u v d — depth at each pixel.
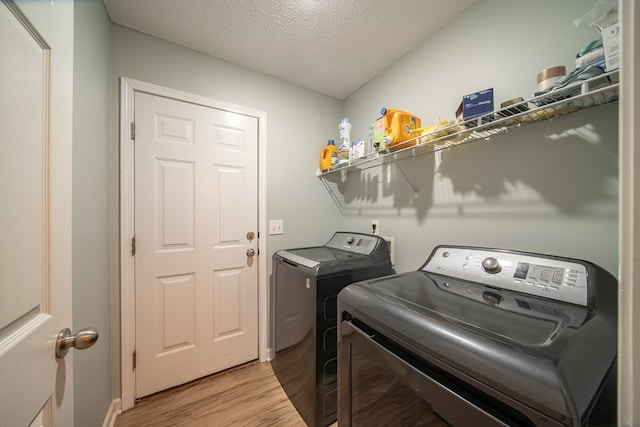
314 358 1.23
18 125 0.43
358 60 1.67
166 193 1.51
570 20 0.90
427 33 1.42
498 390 0.46
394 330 0.67
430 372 0.59
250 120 1.80
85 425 0.99
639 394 0.29
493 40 1.13
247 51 1.59
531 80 1.00
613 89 0.68
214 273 1.67
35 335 0.46
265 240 1.85
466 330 0.55
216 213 1.68
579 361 0.44
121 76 1.37
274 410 1.38
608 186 0.81
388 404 0.69
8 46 0.41
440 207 1.37
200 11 1.27
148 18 1.32
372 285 0.91
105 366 1.23
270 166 1.88
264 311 1.84
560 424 0.38
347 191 2.18
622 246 0.30
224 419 1.31
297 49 1.56
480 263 0.96
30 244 0.46
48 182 0.52
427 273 1.08
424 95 1.46
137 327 1.42
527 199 1.01
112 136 1.35
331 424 1.26
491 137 1.14
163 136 1.50
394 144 1.25
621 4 0.30
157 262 1.48
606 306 0.66
